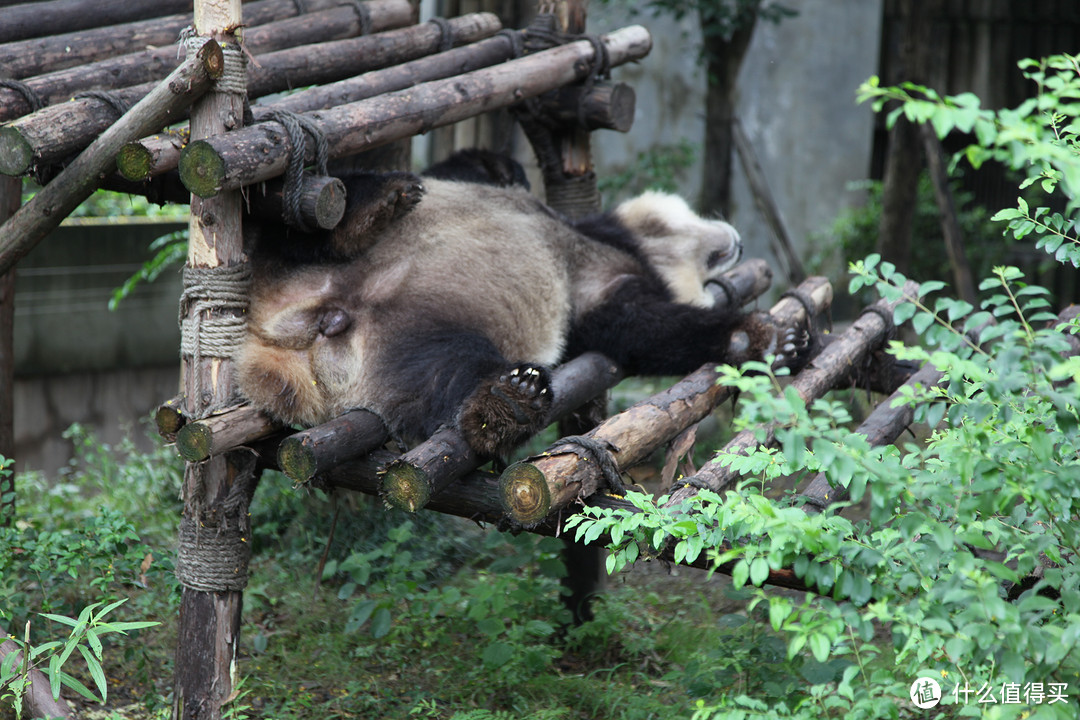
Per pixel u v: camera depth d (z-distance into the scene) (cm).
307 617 530
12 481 586
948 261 1203
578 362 439
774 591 573
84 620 331
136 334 907
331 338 391
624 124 579
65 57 463
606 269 483
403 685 471
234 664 379
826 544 245
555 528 341
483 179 553
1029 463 239
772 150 1249
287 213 359
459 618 524
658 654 510
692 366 448
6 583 467
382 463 368
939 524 232
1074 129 254
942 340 234
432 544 625
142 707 436
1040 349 223
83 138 368
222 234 357
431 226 429
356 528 619
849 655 373
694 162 1213
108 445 895
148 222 908
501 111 998
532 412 349
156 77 441
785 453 228
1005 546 271
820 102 1252
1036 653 224
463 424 348
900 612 234
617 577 613
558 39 559
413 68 508
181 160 331
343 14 558
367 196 386
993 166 1310
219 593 371
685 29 1195
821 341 482
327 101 461
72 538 466
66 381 873
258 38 513
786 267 1263
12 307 582
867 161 1278
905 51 928
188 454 342
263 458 379
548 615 529
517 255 441
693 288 535
